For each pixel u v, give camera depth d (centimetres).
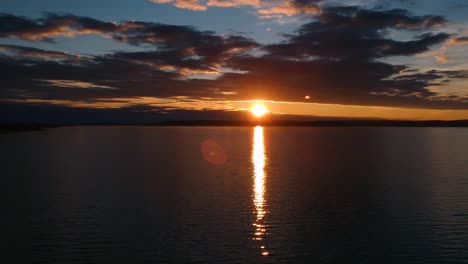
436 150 8331
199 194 3441
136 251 2095
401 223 2548
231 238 2280
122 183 3981
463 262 1945
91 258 2009
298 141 12694
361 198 3259
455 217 2670
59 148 8756
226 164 5738
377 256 2023
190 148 9081
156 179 4256
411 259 1984
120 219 2647
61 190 3603
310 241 2231
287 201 3162
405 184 3903
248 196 3353
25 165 5488
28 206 2986
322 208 2930
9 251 2098
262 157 6900
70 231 2405
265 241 2234
